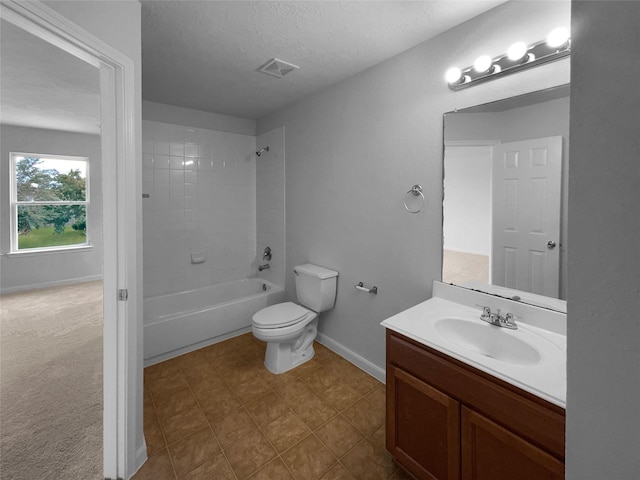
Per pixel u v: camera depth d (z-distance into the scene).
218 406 1.95
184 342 2.62
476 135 1.63
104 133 1.30
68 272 4.68
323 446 1.64
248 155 3.62
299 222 3.01
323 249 2.72
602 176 0.44
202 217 3.33
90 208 4.82
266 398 2.04
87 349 2.65
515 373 1.06
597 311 0.45
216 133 3.36
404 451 1.41
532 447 1.00
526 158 1.46
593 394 0.46
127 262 1.35
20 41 2.02
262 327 2.26
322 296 2.51
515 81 1.48
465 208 1.70
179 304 3.14
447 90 1.74
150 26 1.70
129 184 1.34
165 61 2.11
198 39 1.83
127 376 1.38
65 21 1.04
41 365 2.38
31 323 3.20
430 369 1.30
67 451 1.55
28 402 1.93
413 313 1.60
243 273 3.68
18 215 4.38
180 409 1.92
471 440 1.17
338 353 2.62
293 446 1.63
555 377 1.04
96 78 2.59
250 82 2.47
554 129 1.37
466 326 1.52
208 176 3.34
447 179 1.77
